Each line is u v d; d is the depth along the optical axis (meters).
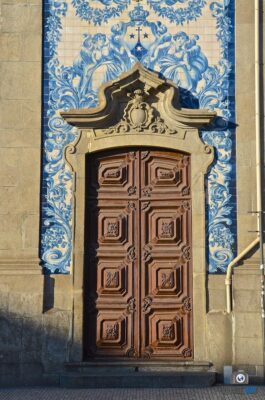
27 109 14.59
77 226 14.28
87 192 14.54
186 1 14.83
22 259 14.21
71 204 14.37
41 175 14.46
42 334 14.01
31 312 14.06
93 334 14.23
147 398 12.63
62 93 14.65
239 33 14.73
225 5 14.82
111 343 14.20
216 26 14.78
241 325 13.98
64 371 13.91
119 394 12.96
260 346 13.93
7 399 12.60
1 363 13.97
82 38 14.78
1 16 14.82
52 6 14.85
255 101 14.53
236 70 14.64
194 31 14.77
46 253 14.26
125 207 14.52
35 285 14.12
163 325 14.22
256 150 14.41
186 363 13.86
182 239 14.41
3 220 14.33
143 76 14.48
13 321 14.04
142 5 14.84
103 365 13.88
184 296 14.27
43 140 14.54
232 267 14.12
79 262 14.18
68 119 14.46
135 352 14.17
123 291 14.33
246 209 14.29
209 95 14.59
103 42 14.77
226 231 14.27
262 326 13.95
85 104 14.63
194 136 14.47
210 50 14.72
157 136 14.49
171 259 14.38
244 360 13.91
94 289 14.34
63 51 14.77
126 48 14.74
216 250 14.23
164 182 14.55
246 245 14.21
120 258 14.41
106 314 14.27
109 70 14.70
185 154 14.58
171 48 14.73
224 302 14.11
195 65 14.69
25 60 14.72
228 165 14.43
